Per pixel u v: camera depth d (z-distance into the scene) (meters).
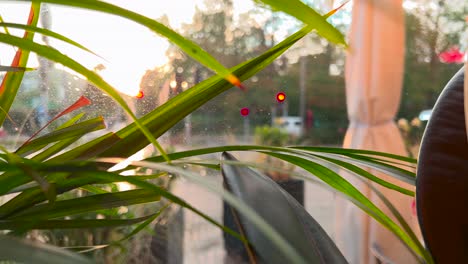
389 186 0.64
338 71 1.76
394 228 0.53
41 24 1.40
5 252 0.26
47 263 0.26
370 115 1.74
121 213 1.37
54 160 0.49
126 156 0.50
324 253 0.55
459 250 0.68
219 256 1.54
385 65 1.75
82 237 1.27
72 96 1.43
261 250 0.46
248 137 1.66
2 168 0.37
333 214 1.70
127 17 0.33
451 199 0.69
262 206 0.54
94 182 0.50
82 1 0.32
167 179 1.45
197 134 1.61
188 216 1.53
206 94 0.52
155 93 1.52
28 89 1.39
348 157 0.62
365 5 1.67
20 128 1.38
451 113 0.75
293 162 0.57
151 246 1.47
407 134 1.79
